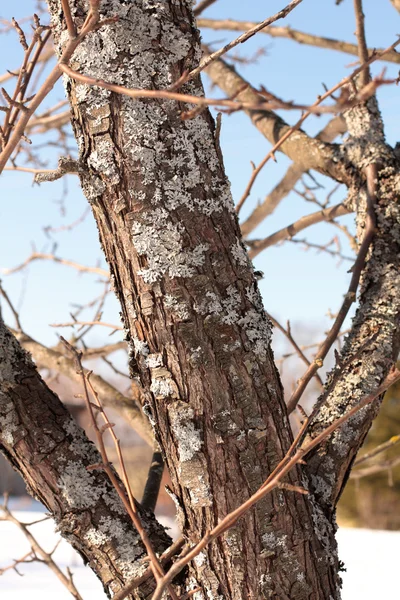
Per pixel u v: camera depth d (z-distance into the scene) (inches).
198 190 40.4
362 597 127.0
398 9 61.5
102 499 44.2
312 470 44.8
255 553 40.6
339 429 45.2
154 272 40.1
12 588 118.5
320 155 57.7
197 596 41.2
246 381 40.5
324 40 87.4
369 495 251.4
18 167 55.7
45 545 155.9
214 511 40.6
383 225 51.1
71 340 80.9
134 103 39.9
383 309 47.9
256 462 40.5
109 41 39.8
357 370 46.3
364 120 55.9
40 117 101.1
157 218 40.0
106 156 40.1
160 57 40.0
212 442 40.4
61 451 44.3
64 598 111.5
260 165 41.9
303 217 77.0
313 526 42.3
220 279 40.5
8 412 44.1
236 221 41.8
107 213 40.8
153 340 40.6
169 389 40.6
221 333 40.2
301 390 46.9
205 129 40.9
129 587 41.7
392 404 237.8
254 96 73.8
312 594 41.4
